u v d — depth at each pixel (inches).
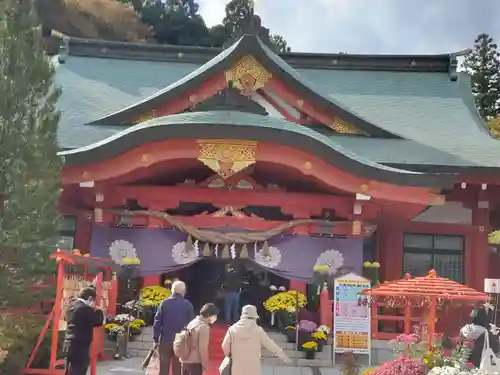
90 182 589.3
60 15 2237.9
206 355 331.0
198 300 783.7
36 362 440.1
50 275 457.1
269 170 627.5
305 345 544.4
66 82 908.6
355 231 625.0
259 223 629.0
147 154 585.3
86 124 736.3
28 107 439.5
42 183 434.6
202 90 697.6
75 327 364.5
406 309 550.9
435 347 382.3
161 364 362.9
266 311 697.0
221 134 562.9
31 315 445.7
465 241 739.4
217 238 620.1
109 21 2488.9
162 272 623.8
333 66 1011.3
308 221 628.4
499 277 879.7
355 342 536.7
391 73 991.0
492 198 739.4
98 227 632.4
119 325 554.9
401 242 740.0
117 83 927.7
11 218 409.4
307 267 623.5
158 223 630.5
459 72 965.8
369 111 866.8
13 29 441.1
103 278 590.6
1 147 413.7
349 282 545.0
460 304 439.5
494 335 376.2
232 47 698.8
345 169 581.3
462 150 737.0
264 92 706.8
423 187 598.9
